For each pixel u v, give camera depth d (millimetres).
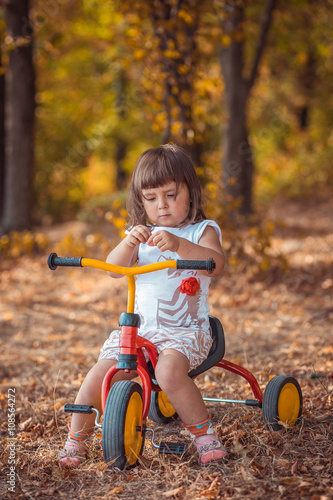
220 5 8297
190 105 7379
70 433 3129
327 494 2562
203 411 2988
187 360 2977
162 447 3037
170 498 2648
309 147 20297
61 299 8477
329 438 3275
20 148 11352
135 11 7371
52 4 12531
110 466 2895
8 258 10922
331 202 16625
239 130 11297
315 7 12648
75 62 17453
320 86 19141
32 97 11383
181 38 7348
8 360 5734
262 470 2857
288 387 3449
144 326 3164
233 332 6453
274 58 15609
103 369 3082
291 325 6633
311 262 9172
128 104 17844
